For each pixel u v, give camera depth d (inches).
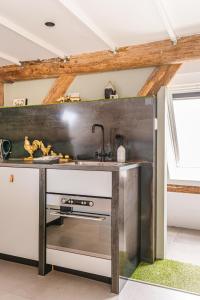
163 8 84.1
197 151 162.6
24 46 118.6
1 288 86.7
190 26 99.9
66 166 92.0
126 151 113.5
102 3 85.2
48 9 88.6
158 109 110.8
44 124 131.4
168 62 111.7
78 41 114.3
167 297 82.4
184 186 152.3
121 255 87.4
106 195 87.2
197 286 89.0
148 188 109.3
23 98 147.0
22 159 132.7
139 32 105.9
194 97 141.0
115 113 115.9
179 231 146.6
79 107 123.3
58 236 95.0
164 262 108.1
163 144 109.6
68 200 92.7
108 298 81.7
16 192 101.5
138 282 91.5
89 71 127.1
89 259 90.2
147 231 109.2
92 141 120.9
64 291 85.2
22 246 101.0
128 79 124.0
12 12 90.6
